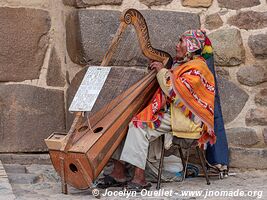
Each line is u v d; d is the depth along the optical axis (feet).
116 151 16.98
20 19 20.17
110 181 17.24
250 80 19.63
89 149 15.51
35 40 20.31
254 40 19.58
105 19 18.99
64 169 15.90
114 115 16.35
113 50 16.61
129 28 18.90
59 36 20.59
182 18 19.31
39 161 19.90
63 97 20.48
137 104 16.79
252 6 19.66
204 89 17.06
